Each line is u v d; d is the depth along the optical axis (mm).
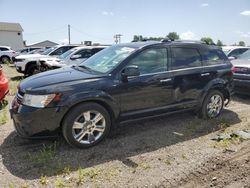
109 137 5324
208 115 6398
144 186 3746
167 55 5652
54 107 4457
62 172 4043
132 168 4203
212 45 6578
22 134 4617
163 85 5492
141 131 5668
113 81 4930
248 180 3918
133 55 5234
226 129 5863
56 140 5023
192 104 6059
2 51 27734
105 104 4898
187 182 3865
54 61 12680
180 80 5727
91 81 4793
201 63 6160
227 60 6738
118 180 3877
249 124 6184
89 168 4180
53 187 3707
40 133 4531
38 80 4824
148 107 5391
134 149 4848
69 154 4598
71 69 5527
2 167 4195
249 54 9461
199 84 6059
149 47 5438
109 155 4605
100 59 5668
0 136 5352
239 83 8102
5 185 3744
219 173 4102
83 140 4773
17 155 4582
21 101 4602
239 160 4480
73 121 4598
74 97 4543
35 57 14555
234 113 7012
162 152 4746
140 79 5191
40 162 4324
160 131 5684
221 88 6480
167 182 3850
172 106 5730
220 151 4797
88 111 4711
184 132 5645
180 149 4871
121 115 5102
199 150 4836
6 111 7094
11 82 12648
